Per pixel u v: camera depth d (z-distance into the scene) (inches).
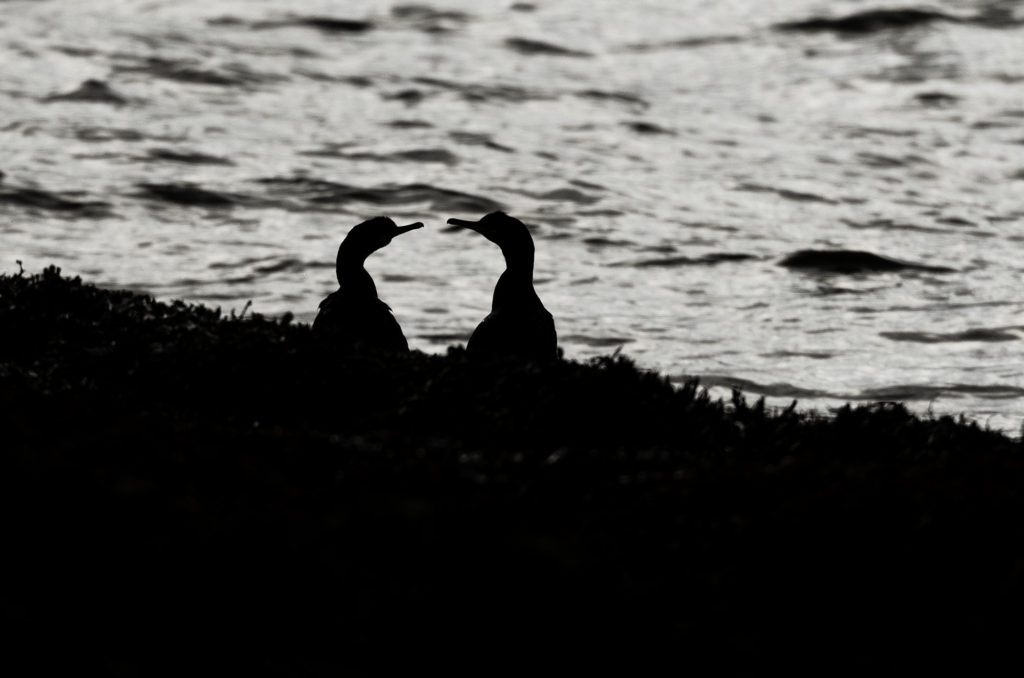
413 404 1497.3
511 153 5551.2
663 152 5733.3
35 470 1115.9
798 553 1128.8
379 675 983.0
